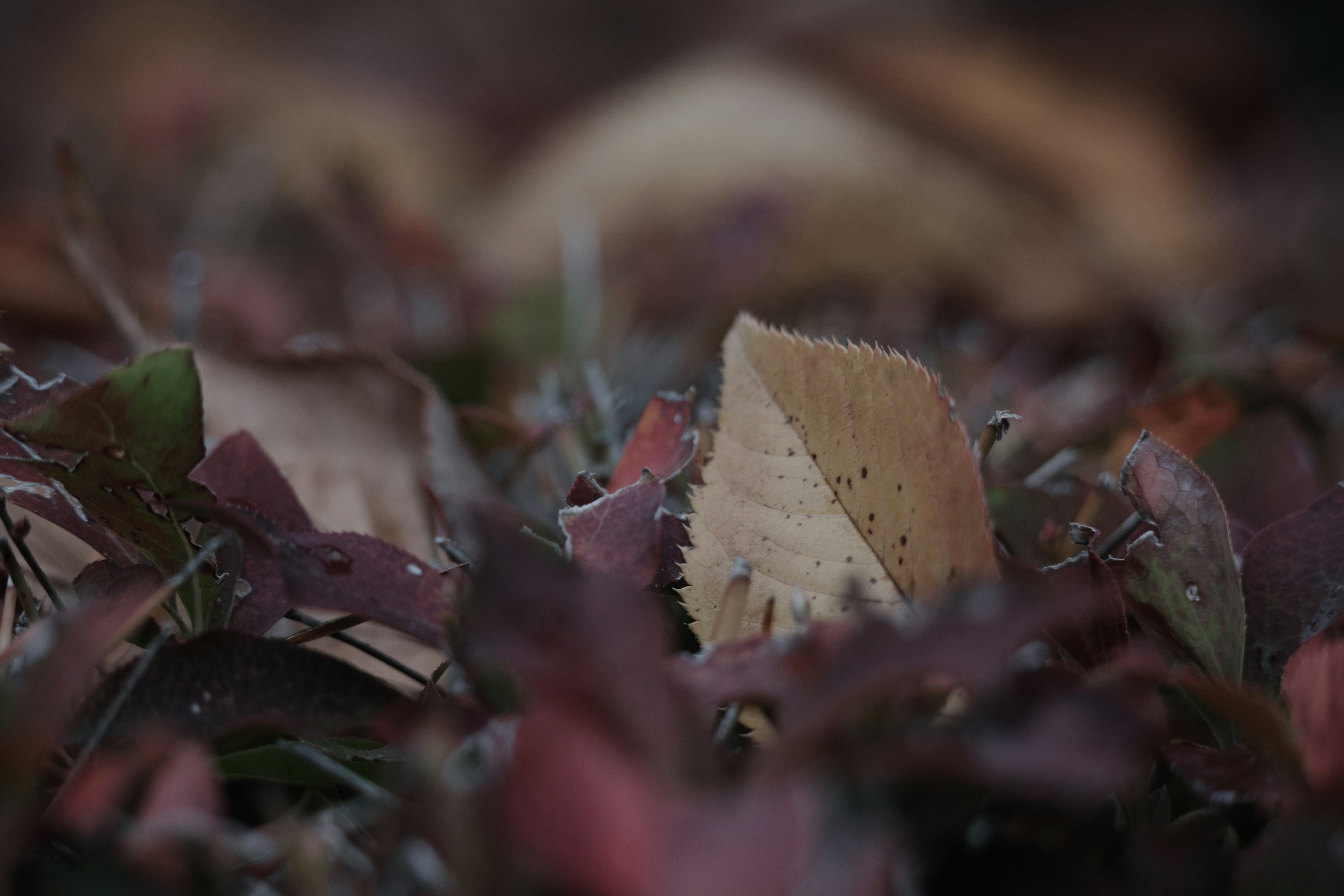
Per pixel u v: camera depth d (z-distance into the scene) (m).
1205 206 1.55
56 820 0.43
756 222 0.88
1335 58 2.84
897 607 0.46
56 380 0.48
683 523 0.47
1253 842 0.45
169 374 0.45
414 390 0.53
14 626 0.47
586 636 0.42
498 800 0.42
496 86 2.27
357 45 2.39
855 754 0.42
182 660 0.44
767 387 0.47
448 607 0.45
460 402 0.62
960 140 1.35
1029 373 0.86
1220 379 0.54
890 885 0.42
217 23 2.20
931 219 1.07
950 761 0.41
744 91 1.22
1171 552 0.46
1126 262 1.21
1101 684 0.43
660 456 0.48
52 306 0.76
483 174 1.59
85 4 2.18
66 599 0.48
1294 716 0.44
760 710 0.45
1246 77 2.28
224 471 0.48
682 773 0.42
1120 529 0.48
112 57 2.02
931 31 1.47
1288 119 2.35
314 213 1.15
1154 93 1.80
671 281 0.87
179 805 0.43
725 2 2.27
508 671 0.44
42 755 0.43
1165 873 0.43
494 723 0.43
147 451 0.46
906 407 0.46
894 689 0.43
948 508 0.46
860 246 1.03
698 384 0.69
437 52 2.54
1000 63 1.39
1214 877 0.43
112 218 1.11
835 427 0.47
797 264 1.01
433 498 0.50
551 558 0.46
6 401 0.47
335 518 0.51
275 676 0.44
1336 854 0.43
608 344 0.79
